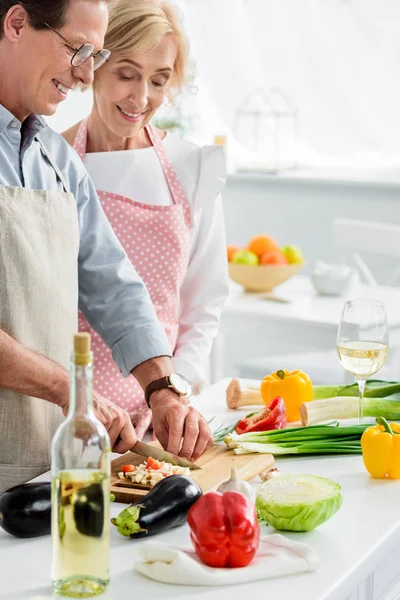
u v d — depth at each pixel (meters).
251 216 6.42
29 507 1.54
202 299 2.69
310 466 1.98
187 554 1.46
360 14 5.97
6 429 1.94
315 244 6.21
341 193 6.02
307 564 1.45
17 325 1.92
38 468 1.98
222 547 1.42
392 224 5.86
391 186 5.75
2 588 1.38
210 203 2.65
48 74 1.87
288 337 3.74
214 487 1.77
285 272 4.03
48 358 1.89
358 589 1.58
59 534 1.34
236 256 4.07
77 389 1.33
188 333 2.65
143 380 2.06
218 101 6.46
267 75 6.33
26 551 1.52
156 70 2.36
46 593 1.36
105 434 1.34
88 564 1.34
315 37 6.12
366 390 2.33
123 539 1.57
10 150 1.99
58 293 2.00
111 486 1.76
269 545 1.51
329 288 4.04
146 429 2.35
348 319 2.12
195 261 2.68
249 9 6.22
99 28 1.87
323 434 2.06
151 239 2.55
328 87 6.20
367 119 6.17
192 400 2.47
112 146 2.62
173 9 2.37
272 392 2.31
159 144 2.66
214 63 6.38
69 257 2.03
